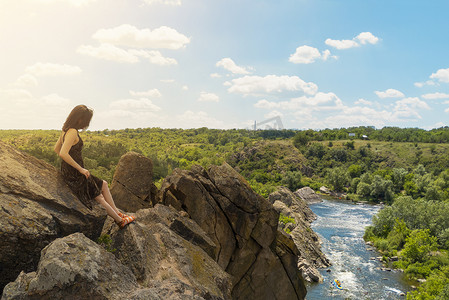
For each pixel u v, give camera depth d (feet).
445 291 141.08
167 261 26.16
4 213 18.51
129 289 18.06
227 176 53.16
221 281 29.17
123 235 24.39
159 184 150.82
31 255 19.21
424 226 249.55
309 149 631.56
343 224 295.07
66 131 22.38
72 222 21.36
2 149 23.03
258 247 52.54
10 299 15.43
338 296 150.30
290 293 53.88
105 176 231.09
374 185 443.32
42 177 22.85
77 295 15.81
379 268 188.75
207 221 50.60
